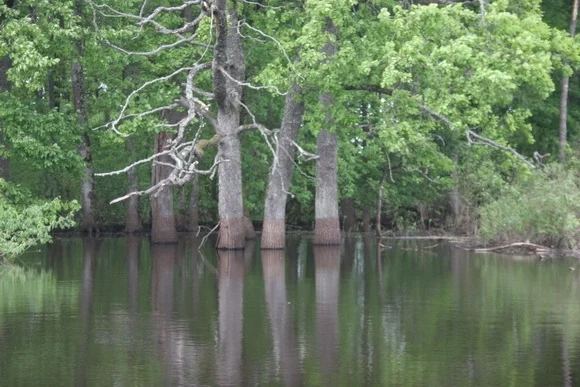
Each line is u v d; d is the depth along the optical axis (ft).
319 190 169.89
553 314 83.05
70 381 58.23
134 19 164.76
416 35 140.56
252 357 64.95
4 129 146.72
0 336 72.28
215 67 142.61
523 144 203.10
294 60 154.30
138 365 62.39
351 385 57.26
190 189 219.20
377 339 71.41
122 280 108.78
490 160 191.01
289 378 58.90
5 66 162.20
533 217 150.51
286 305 88.38
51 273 116.57
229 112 156.35
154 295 95.25
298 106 160.76
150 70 163.84
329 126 152.46
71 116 152.66
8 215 129.90
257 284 105.19
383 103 145.59
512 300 91.66
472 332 74.23
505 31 145.38
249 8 161.07
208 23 148.66
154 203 177.37
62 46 147.54
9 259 131.95
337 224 171.22
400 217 211.20
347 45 143.64
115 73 171.32
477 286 103.19
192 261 135.54
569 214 146.92
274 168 153.07
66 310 84.94
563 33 154.81
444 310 85.40
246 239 198.29
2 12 139.85
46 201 140.36
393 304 89.20
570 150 177.78
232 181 158.81
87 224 195.21
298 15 156.15
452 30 142.51
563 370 61.16
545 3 195.00
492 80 136.98
